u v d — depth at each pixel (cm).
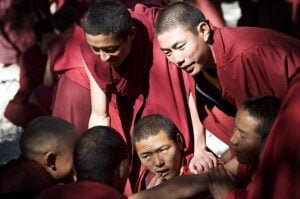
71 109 966
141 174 877
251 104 698
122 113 884
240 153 704
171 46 761
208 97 845
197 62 771
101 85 855
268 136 670
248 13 1585
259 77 767
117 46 797
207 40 766
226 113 854
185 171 819
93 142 691
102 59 811
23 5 1683
